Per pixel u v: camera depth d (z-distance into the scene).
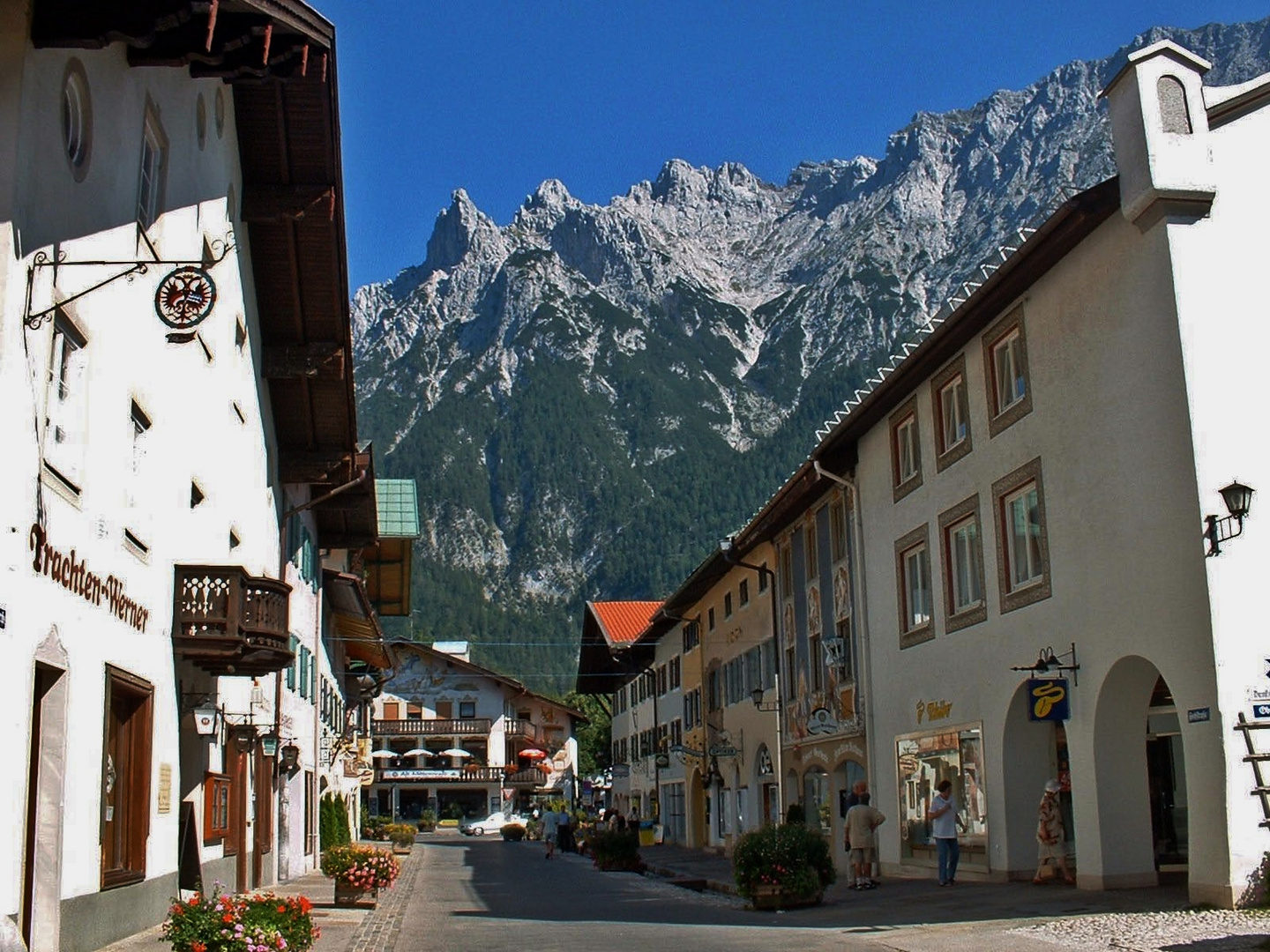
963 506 23.12
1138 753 18.28
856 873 22.73
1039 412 20.20
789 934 15.48
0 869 11.31
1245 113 16.94
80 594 13.63
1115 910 15.48
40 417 12.11
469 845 61.09
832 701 30.33
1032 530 20.70
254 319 25.05
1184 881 18.36
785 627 34.84
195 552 19.95
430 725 92.31
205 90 19.41
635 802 64.69
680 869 35.28
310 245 24.28
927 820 24.77
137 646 16.22
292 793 33.56
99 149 13.90
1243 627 15.39
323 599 40.69
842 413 28.22
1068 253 19.19
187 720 19.55
